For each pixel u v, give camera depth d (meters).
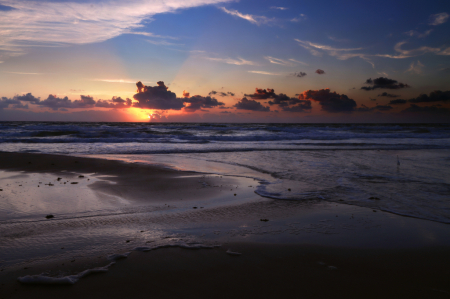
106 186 8.73
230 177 10.35
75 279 3.44
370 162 13.87
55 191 7.95
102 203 6.97
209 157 15.83
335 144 24.06
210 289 3.30
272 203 7.12
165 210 6.52
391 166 12.65
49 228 5.22
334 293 3.27
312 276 3.65
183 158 15.36
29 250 4.26
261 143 24.81
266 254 4.27
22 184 8.67
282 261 4.06
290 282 3.50
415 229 5.38
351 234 5.12
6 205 6.53
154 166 12.45
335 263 4.04
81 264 3.83
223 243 4.65
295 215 6.19
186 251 4.31
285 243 4.70
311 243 4.72
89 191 8.06
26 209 6.30
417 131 45.44
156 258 4.05
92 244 4.52
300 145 23.14
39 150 17.73
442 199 7.40
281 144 23.88
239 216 6.11
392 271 3.83
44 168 11.46
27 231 5.05
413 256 4.28
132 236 4.89
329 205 6.93
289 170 11.75
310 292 3.28
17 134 28.14
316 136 32.09
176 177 10.29
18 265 3.79
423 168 12.11
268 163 13.64
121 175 10.47
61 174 10.41
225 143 24.58
